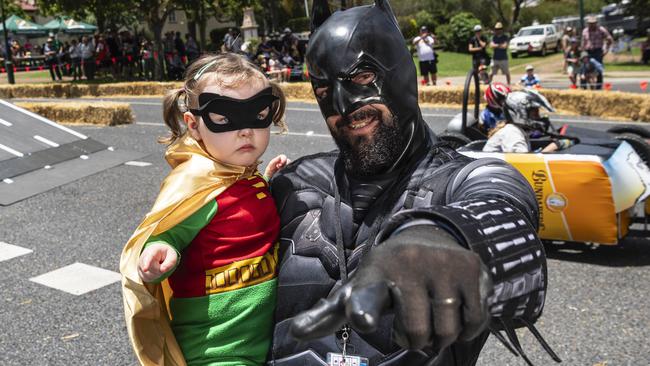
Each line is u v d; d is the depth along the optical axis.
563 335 3.50
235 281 1.34
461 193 1.04
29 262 4.86
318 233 1.27
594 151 4.77
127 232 5.57
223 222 1.35
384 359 1.16
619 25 26.80
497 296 0.76
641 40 26.61
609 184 4.39
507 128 5.04
